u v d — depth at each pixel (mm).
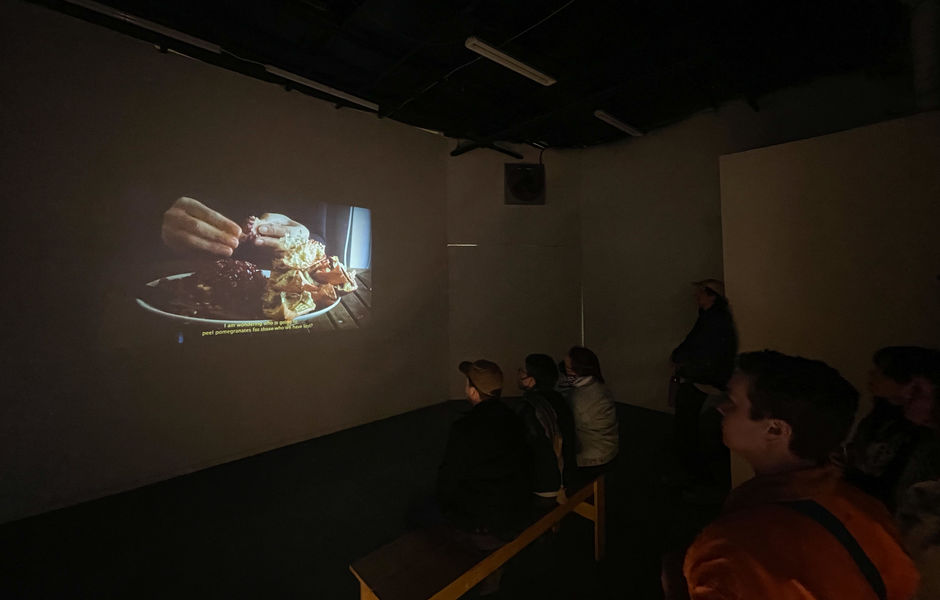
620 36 2906
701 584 574
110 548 2080
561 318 5004
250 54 3008
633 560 1959
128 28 2611
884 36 2727
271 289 3367
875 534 553
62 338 2469
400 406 4316
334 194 3783
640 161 4449
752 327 2150
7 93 2297
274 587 1802
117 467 2650
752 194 2139
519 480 1512
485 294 4855
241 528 2248
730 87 3500
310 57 3189
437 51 3146
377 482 2775
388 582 1313
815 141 1931
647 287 4406
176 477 2865
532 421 1742
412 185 4438
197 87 2980
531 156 4949
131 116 2697
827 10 2555
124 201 2672
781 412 663
